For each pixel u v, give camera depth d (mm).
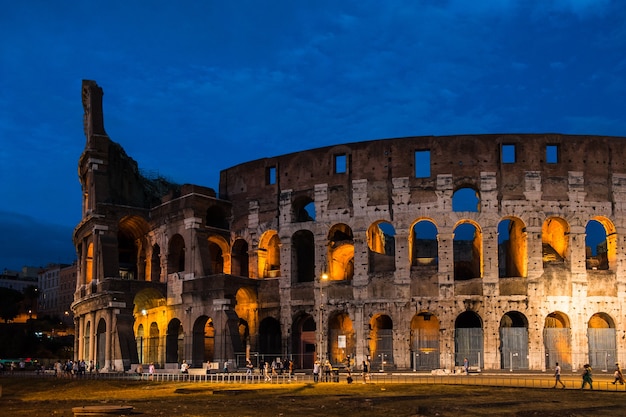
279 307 86750
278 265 94438
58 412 43906
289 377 70438
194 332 87375
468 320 83812
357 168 84625
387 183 82938
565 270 78375
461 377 67938
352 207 84062
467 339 78375
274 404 47156
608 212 79562
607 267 87188
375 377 69625
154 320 96312
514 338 77688
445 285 79188
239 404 47344
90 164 99438
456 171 80938
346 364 78625
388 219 82188
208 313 85250
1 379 83125
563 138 80688
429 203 81062
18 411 45281
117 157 103000
